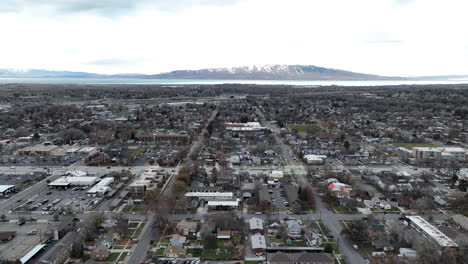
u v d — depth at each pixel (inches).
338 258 4136.3
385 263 3973.9
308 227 4783.5
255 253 4271.7
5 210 5570.9
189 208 5654.5
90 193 6230.3
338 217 5349.4
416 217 5078.7
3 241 4539.9
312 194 5935.0
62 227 4734.3
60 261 4020.7
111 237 4500.5
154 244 4478.3
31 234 4753.9
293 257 3998.5
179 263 4030.5
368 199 6033.5
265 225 5059.1
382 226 4778.5
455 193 6205.7
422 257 3983.8
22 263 3949.3
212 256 4205.2
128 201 5885.8
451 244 4293.8
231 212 5270.7
